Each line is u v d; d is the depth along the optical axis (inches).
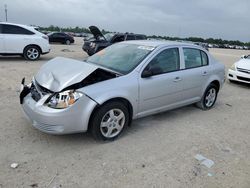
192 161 133.6
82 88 133.6
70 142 145.3
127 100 149.9
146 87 158.2
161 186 111.8
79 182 111.3
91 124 140.9
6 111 183.9
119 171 120.8
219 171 126.3
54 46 895.7
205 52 210.5
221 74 222.7
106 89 139.0
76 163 125.2
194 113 209.8
